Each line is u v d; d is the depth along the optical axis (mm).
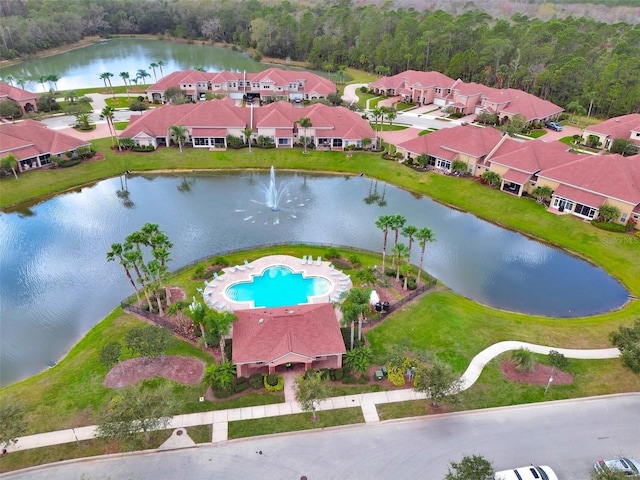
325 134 96250
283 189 82562
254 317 44062
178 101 117875
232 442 36125
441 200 78750
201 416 38125
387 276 56750
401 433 37062
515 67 135250
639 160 73812
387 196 80750
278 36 182625
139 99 127438
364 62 164125
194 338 46125
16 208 75062
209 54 196625
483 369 42938
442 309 51031
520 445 36062
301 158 92875
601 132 98500
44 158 86000
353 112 110438
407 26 164250
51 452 35031
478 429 37406
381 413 38750
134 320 48969
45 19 187250
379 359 44000
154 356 42094
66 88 144000
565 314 52781
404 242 66250
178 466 34281
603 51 132875
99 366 42750
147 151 93062
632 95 112000
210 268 57625
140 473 33719
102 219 71562
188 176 87188
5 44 172125
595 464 33812
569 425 37750
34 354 46469
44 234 67500
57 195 79438
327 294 52156
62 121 110312
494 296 55844
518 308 53812
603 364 43750
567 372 42781
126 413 34062
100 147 94312
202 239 65938
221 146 96500
